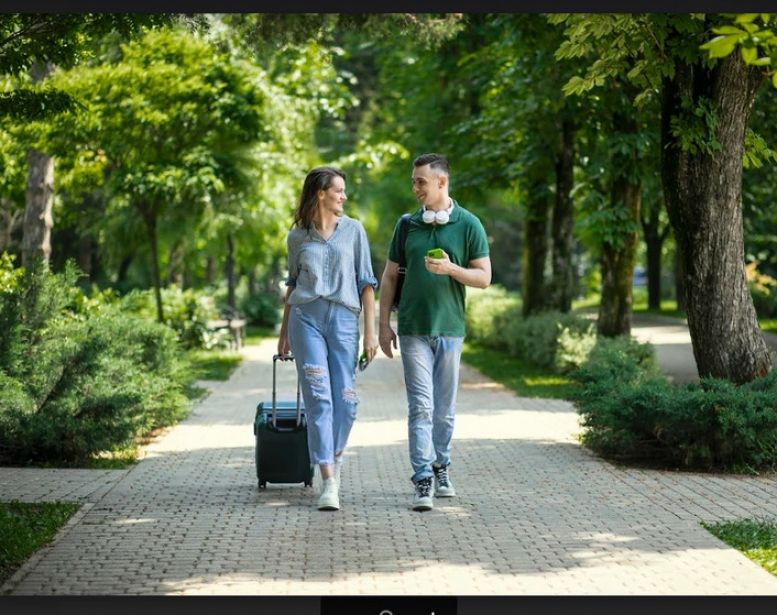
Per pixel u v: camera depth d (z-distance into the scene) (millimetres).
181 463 14375
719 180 15117
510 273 98875
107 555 9109
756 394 13844
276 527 10172
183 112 28578
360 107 57406
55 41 11992
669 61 14148
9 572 8602
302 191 11312
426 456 11125
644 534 9914
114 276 54375
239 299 55125
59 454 14289
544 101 25875
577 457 14820
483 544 9484
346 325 11289
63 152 25000
